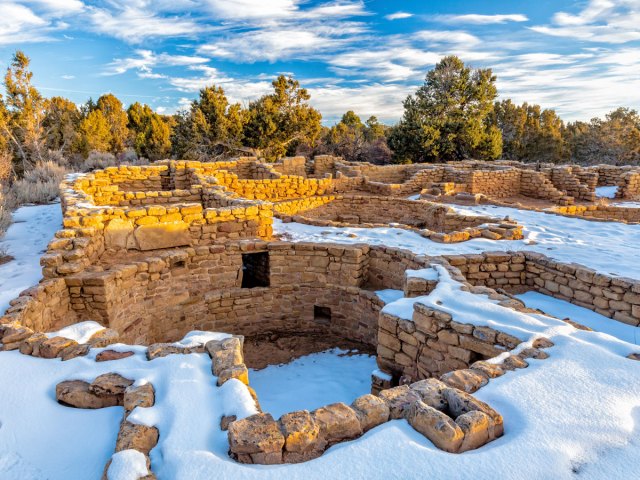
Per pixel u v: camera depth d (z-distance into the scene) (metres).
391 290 8.55
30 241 9.65
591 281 6.46
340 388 6.80
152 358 3.95
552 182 21.42
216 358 3.80
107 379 3.53
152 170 15.09
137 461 2.47
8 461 2.79
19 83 33.62
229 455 2.59
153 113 44.88
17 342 4.29
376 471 2.38
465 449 2.59
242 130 34.41
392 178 24.44
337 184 18.97
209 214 8.92
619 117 48.50
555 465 2.41
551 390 3.21
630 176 20.34
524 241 9.15
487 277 7.74
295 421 2.72
